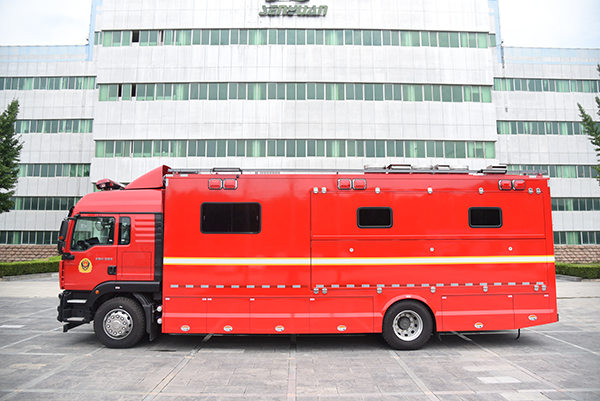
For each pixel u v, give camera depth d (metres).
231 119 27.47
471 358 6.78
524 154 34.50
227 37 28.02
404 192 7.29
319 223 7.16
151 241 7.23
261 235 7.10
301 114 27.52
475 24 28.64
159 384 5.43
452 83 28.22
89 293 7.32
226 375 5.83
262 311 7.00
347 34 28.19
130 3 28.08
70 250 7.32
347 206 7.21
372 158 27.56
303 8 27.91
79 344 7.55
